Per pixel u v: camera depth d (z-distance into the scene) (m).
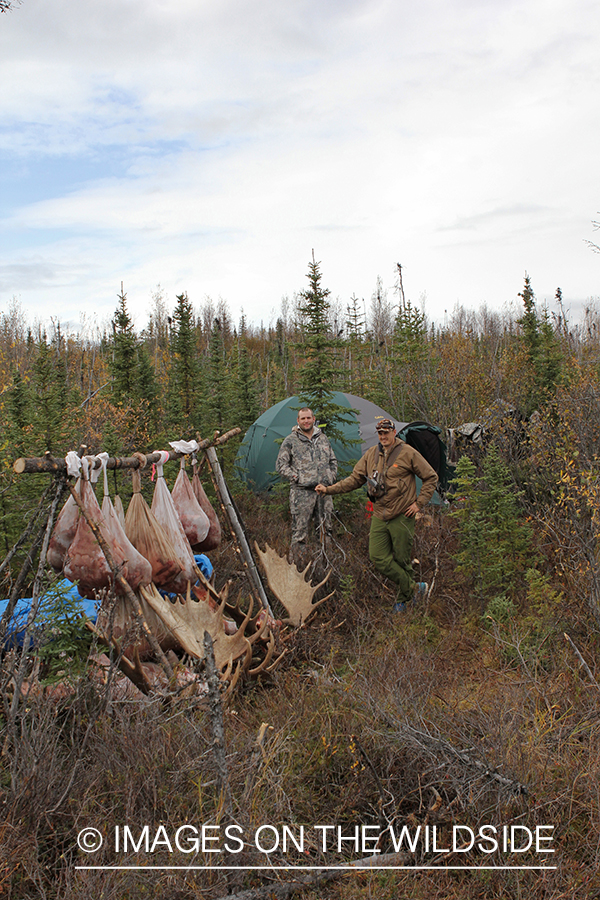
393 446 6.28
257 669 4.48
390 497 6.20
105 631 3.89
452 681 4.68
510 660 4.93
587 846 2.82
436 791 3.04
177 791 3.02
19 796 2.78
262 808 2.87
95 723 3.42
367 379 14.96
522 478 7.67
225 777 2.80
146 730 3.35
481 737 3.44
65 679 3.58
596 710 3.80
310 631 5.38
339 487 6.68
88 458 4.23
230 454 11.19
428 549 7.58
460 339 15.46
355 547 7.65
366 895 2.59
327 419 8.68
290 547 7.17
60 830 2.84
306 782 3.32
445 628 5.91
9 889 2.50
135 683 4.02
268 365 25.78
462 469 6.59
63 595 3.83
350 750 3.29
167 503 5.06
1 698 3.35
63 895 2.50
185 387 12.54
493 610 5.71
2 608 4.71
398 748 3.33
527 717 3.73
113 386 12.13
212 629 4.37
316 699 4.09
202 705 3.64
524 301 13.73
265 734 3.53
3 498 6.25
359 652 5.10
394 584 6.80
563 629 5.09
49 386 12.31
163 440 10.55
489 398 12.90
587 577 5.29
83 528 4.28
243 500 9.99
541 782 3.09
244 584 6.39
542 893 2.63
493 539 6.29
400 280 17.53
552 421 7.80
